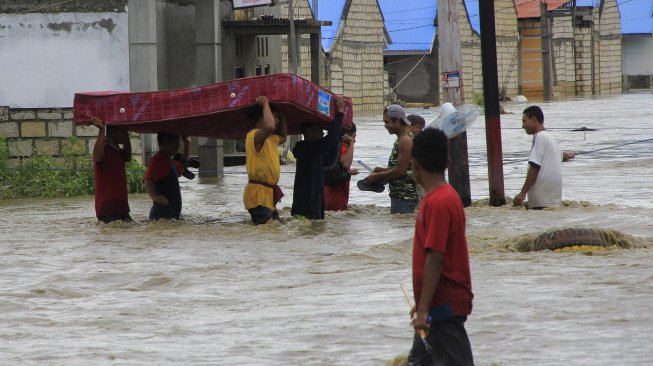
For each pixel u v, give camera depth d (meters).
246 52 55.62
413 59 133.12
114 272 20.23
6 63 41.78
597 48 167.62
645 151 53.91
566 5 157.50
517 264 19.70
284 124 26.31
